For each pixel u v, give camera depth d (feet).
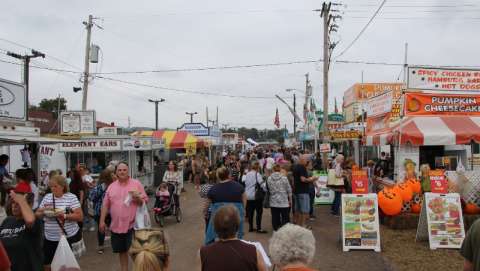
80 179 32.53
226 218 12.58
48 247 19.89
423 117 43.78
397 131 41.75
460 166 45.11
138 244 10.00
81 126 71.46
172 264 27.20
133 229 22.68
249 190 36.32
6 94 33.50
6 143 38.60
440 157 53.06
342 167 46.34
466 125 42.14
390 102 47.03
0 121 32.83
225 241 12.56
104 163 66.08
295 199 36.65
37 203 30.91
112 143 63.57
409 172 39.17
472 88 45.27
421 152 57.67
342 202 30.50
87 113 71.67
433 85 44.93
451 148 57.06
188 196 66.54
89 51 80.59
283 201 34.19
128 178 23.26
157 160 90.99
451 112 44.06
